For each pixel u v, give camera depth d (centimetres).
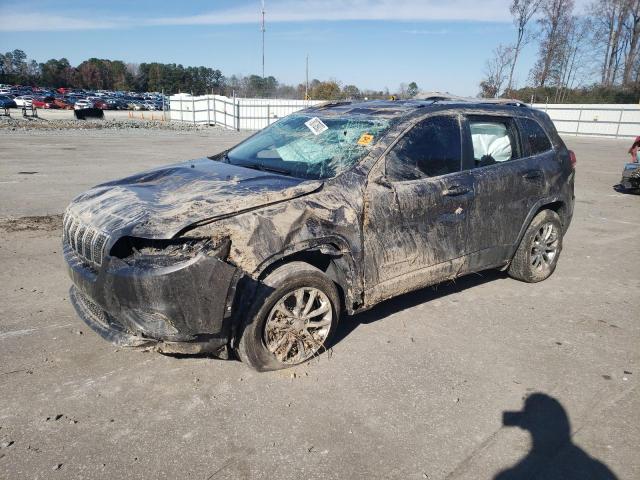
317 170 393
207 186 361
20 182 1046
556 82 4456
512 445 289
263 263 319
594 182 1369
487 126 480
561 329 441
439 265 431
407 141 409
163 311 295
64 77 11581
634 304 504
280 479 257
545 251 552
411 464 271
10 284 497
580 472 270
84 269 328
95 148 1795
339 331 422
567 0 4209
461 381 353
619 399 338
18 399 315
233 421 301
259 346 336
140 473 259
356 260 367
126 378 342
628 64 4712
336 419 306
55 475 256
